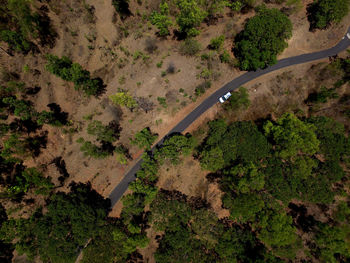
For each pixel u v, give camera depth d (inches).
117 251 2832.2
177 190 3476.9
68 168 3629.4
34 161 3585.1
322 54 3892.7
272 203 2780.5
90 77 3986.2
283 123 3127.5
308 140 2854.3
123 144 3683.6
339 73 3705.7
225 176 3144.7
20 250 2847.0
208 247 2883.9
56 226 2763.3
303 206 3282.5
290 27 3420.3
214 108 3720.5
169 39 4141.2
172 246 2768.2
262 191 2918.3
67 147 3710.6
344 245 2566.4
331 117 3538.4
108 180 3570.4
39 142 3651.6
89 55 4060.0
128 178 3563.0
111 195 3518.7
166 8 3791.8
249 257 2723.9
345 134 3395.7
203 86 3791.8
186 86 3821.4
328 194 2726.4
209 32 4136.3
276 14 3440.0
